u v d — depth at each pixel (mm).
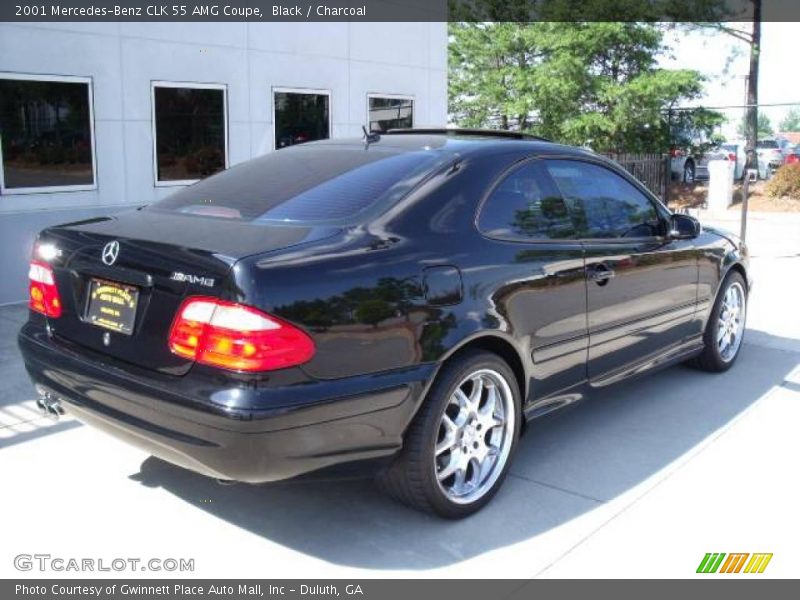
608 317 4527
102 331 3455
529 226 4105
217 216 3734
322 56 10805
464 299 3617
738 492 4023
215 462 3070
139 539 3535
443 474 3652
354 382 3211
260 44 9977
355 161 4059
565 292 4168
